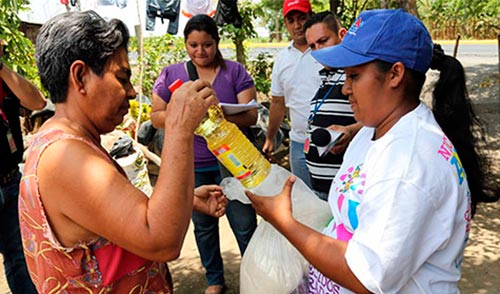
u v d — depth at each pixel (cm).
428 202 108
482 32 2067
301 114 321
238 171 141
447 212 111
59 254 115
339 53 121
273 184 144
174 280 328
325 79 254
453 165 114
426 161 110
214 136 135
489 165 143
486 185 140
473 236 364
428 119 119
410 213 107
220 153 138
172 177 108
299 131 329
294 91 323
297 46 321
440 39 2161
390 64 116
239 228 282
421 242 110
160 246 106
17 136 262
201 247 293
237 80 275
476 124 140
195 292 313
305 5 307
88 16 114
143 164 381
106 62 116
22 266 262
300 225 128
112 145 386
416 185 108
